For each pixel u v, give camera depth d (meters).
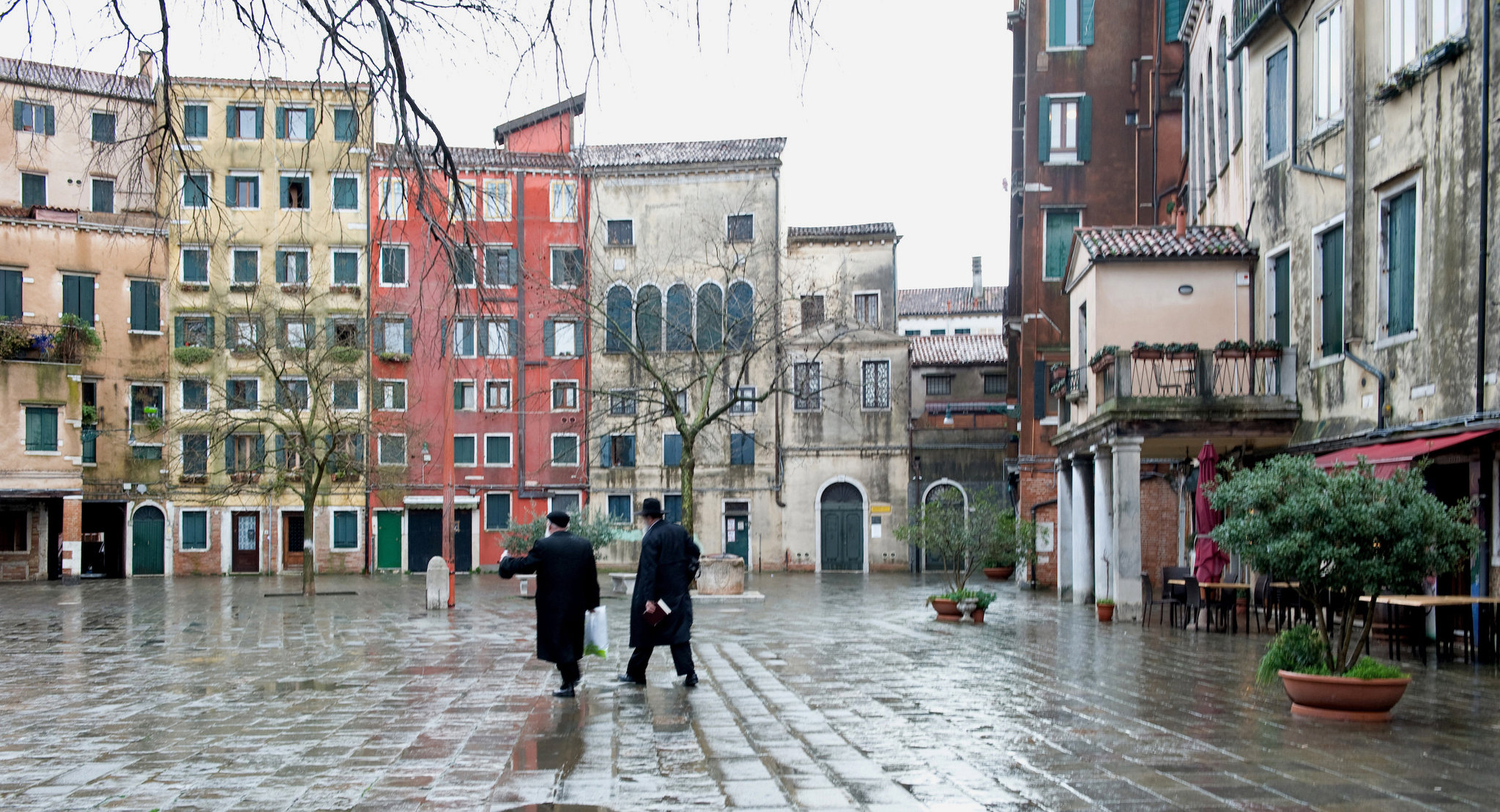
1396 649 13.31
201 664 13.39
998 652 14.36
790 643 15.90
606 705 9.58
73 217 43.12
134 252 44.53
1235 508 9.65
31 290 42.47
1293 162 18.86
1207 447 18.17
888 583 37.66
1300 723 8.49
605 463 47.56
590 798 6.07
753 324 32.06
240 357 45.00
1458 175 14.12
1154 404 19.34
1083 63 32.59
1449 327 14.31
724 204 47.62
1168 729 8.27
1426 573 8.90
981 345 51.31
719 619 21.17
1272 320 20.09
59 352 41.25
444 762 7.09
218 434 38.75
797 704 9.62
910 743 7.69
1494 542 13.60
